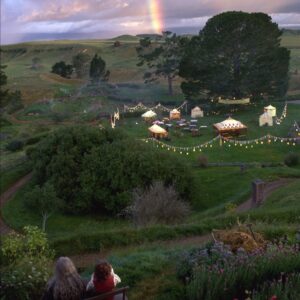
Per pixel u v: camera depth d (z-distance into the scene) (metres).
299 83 134.50
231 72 86.81
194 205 41.31
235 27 83.25
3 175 52.03
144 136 65.00
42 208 39.31
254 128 68.06
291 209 23.06
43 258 12.48
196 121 69.56
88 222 39.97
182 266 10.77
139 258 12.47
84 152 45.97
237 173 46.59
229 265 9.70
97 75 140.25
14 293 9.31
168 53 123.38
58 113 98.19
